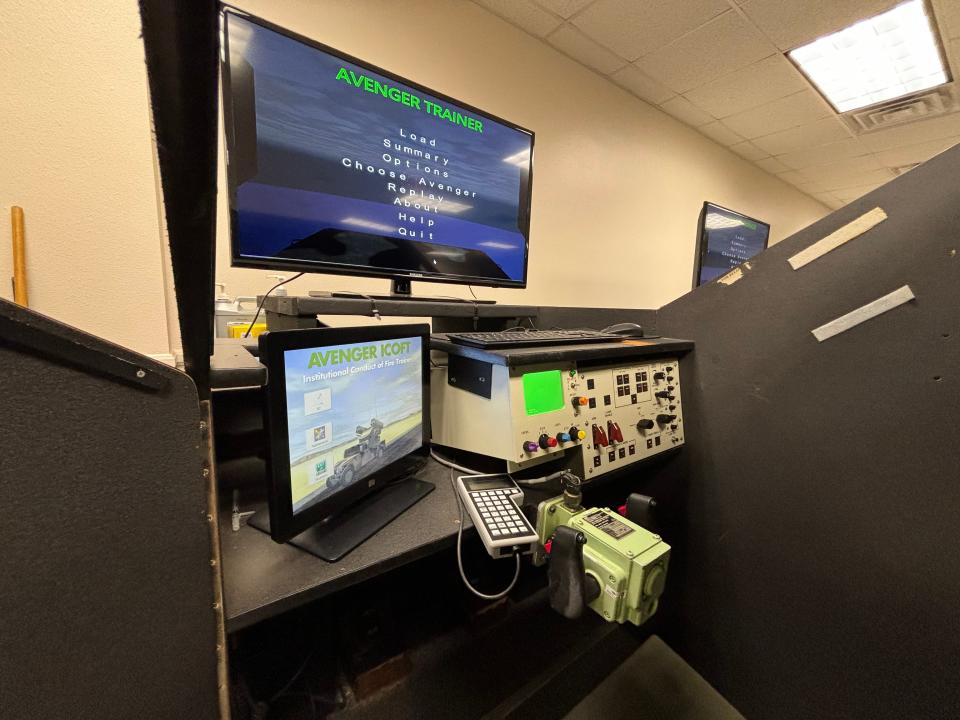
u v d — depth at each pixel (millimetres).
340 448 752
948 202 785
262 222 869
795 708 1037
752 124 3053
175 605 449
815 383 988
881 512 885
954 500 789
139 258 849
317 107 913
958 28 1998
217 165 318
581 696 1199
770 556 1086
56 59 742
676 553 1325
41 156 747
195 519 455
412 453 975
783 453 1054
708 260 2328
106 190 806
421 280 1123
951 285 785
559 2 1880
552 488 995
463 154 1159
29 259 752
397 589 1496
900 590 859
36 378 346
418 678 1232
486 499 831
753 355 1111
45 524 365
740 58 2268
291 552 667
